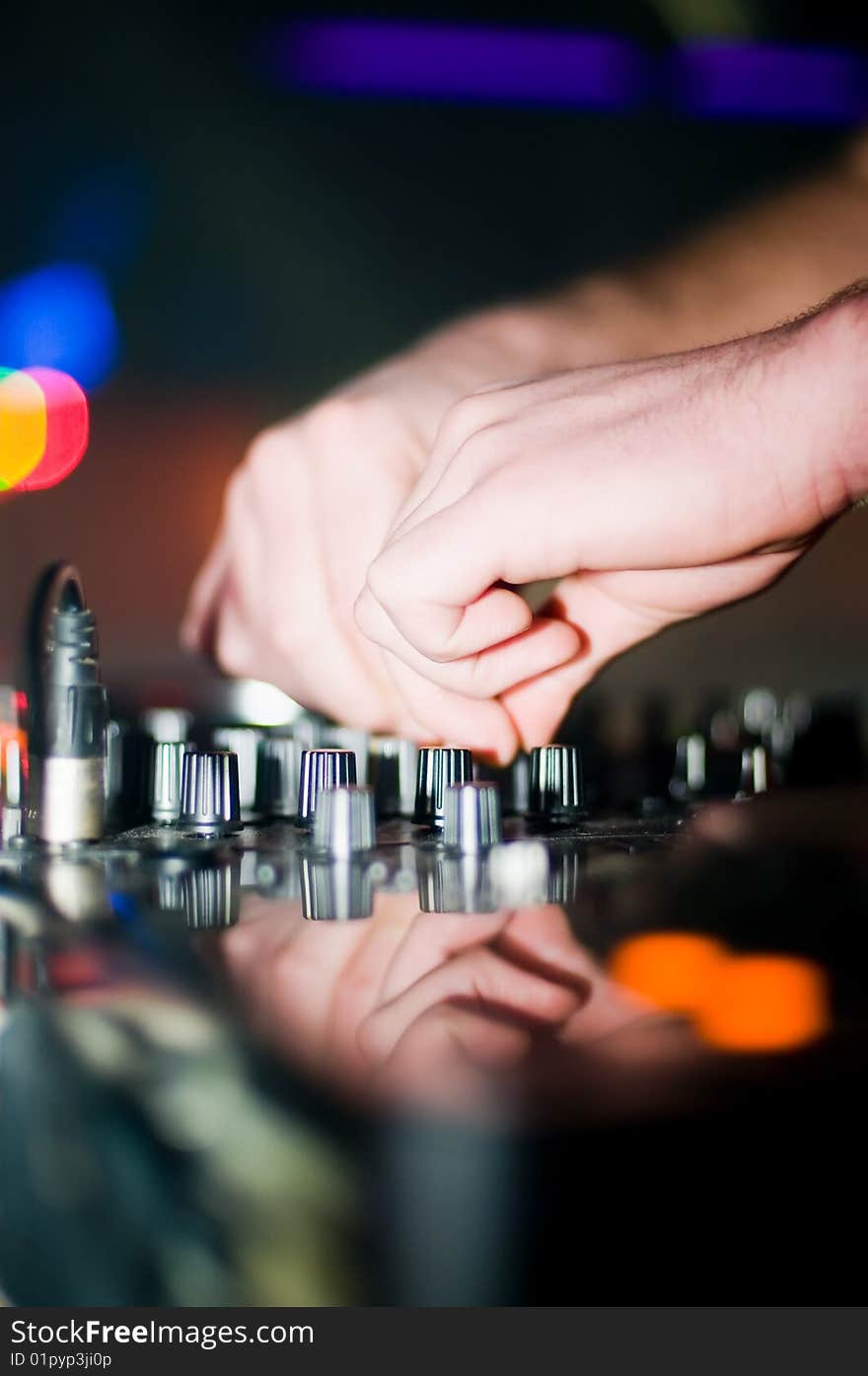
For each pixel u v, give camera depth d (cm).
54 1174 24
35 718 38
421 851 38
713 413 36
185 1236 22
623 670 111
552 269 128
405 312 128
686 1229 21
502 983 27
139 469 124
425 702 41
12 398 123
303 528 52
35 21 121
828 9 119
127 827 42
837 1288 21
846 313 36
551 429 38
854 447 36
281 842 39
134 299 126
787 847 36
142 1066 24
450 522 37
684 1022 25
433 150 126
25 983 27
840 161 80
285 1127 22
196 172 125
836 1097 22
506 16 123
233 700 69
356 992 27
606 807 47
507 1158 21
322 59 125
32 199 124
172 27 123
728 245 74
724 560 37
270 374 128
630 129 125
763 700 76
